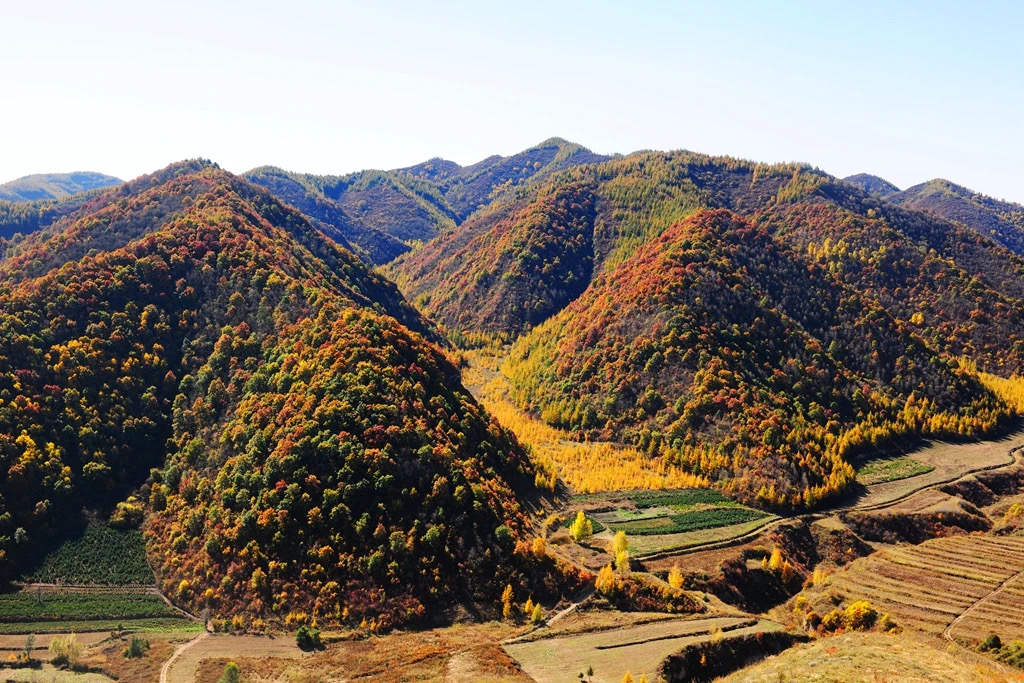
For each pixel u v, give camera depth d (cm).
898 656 9256
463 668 11494
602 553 16275
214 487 16162
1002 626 13262
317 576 14025
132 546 15975
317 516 14712
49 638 13212
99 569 15275
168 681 11381
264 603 13738
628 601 14475
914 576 15525
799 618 14725
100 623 13788
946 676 8619
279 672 11650
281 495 15175
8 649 12850
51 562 15225
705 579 15600
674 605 14375
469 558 14638
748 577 16000
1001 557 16300
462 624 13600
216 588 14238
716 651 12200
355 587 13862
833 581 15750
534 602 14325
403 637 13000
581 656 12056
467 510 15475
